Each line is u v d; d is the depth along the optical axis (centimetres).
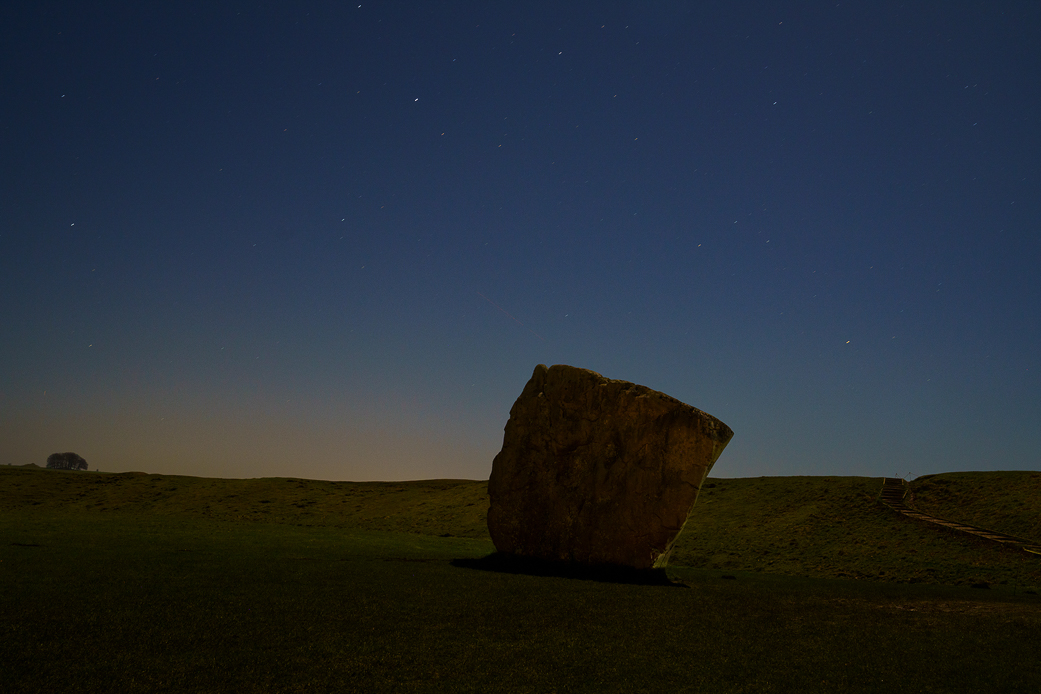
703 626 2047
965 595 2962
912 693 1445
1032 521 5294
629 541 3153
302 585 2570
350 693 1332
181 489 8356
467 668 1526
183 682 1356
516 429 3647
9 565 2798
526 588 2653
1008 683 1519
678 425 3184
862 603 2608
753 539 5750
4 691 1265
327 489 8688
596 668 1559
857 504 6544
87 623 1795
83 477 8794
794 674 1555
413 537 5494
